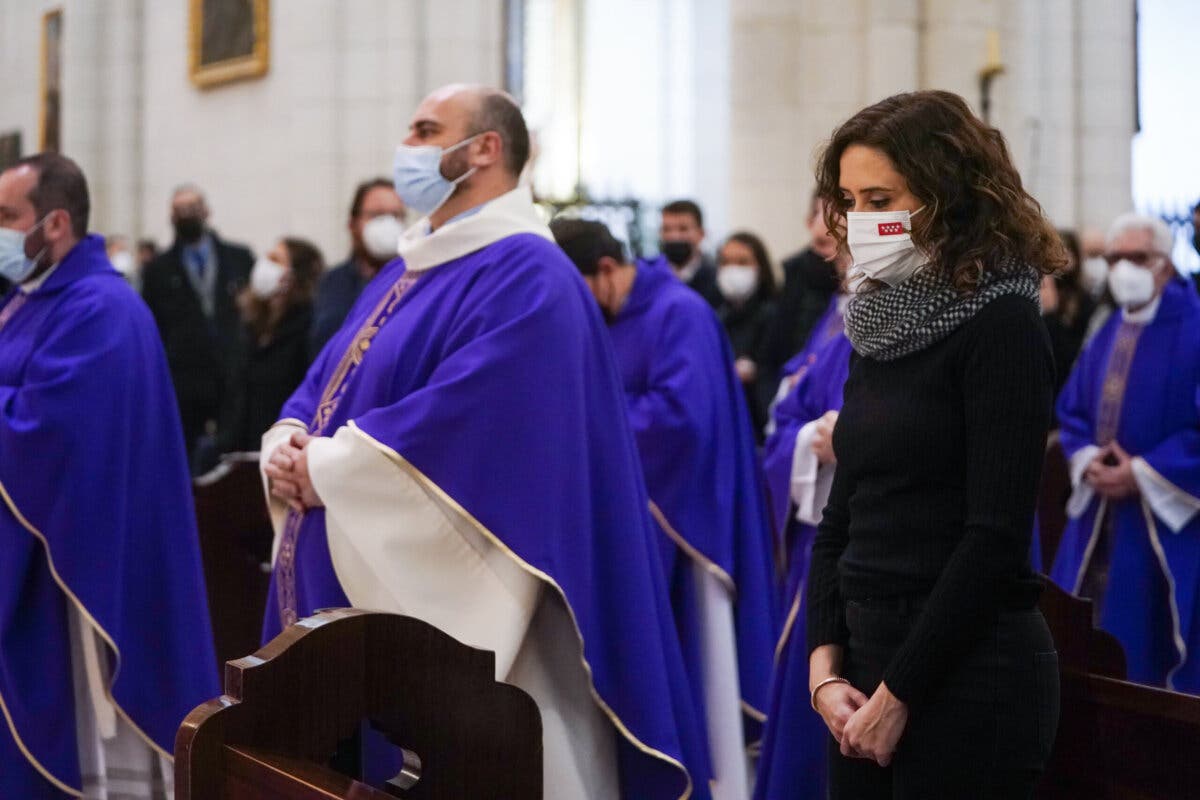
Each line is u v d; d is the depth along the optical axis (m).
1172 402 5.59
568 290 3.71
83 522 4.16
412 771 2.75
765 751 4.37
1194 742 3.01
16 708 4.16
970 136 2.49
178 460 4.47
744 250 7.78
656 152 17.55
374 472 3.51
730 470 4.96
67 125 15.12
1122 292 5.63
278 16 12.65
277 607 3.83
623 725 3.66
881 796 2.61
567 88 17.48
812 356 4.73
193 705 4.37
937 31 10.34
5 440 4.12
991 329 2.41
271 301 7.26
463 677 2.75
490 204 3.83
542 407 3.57
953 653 2.37
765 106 10.76
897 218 2.48
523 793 2.82
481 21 11.82
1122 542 5.60
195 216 9.41
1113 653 3.29
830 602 2.68
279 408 6.93
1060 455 6.35
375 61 11.77
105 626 4.17
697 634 4.87
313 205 11.82
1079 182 12.51
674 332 4.98
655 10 17.59
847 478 2.67
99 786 4.36
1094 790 3.21
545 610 3.75
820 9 10.65
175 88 14.09
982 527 2.35
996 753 2.41
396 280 3.98
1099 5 12.55
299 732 2.53
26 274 4.34
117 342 4.29
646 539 3.83
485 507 3.50
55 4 15.45
